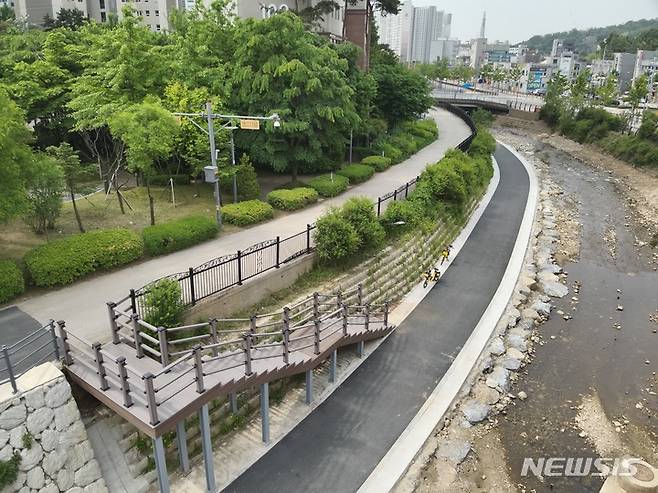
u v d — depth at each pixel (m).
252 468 11.80
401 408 14.35
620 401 16.11
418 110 44.12
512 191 38.62
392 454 12.62
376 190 28.19
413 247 23.00
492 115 78.44
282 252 18.11
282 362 12.59
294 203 23.23
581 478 13.00
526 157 53.69
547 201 37.16
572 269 26.00
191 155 22.53
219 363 11.83
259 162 27.80
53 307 13.62
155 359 12.26
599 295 23.19
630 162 49.09
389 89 42.25
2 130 13.34
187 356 9.80
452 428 14.16
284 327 13.27
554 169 49.31
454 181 27.53
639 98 64.12
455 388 15.43
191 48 24.95
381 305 17.94
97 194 23.94
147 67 23.19
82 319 13.05
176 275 14.12
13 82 26.11
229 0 28.56
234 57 25.17
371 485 11.63
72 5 68.12
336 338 14.64
